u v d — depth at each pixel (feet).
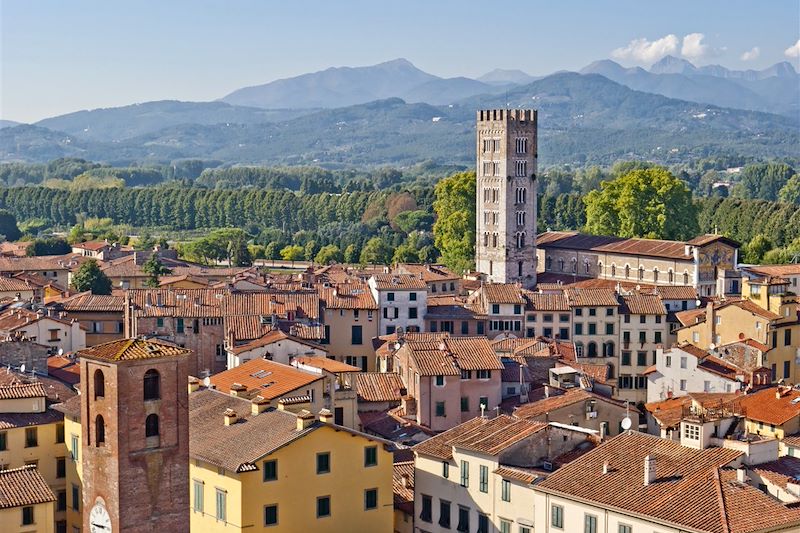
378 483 543.39
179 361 433.07
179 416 433.89
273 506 514.68
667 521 464.24
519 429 561.84
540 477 523.29
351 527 536.83
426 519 570.87
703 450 515.91
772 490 494.59
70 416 589.32
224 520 515.91
